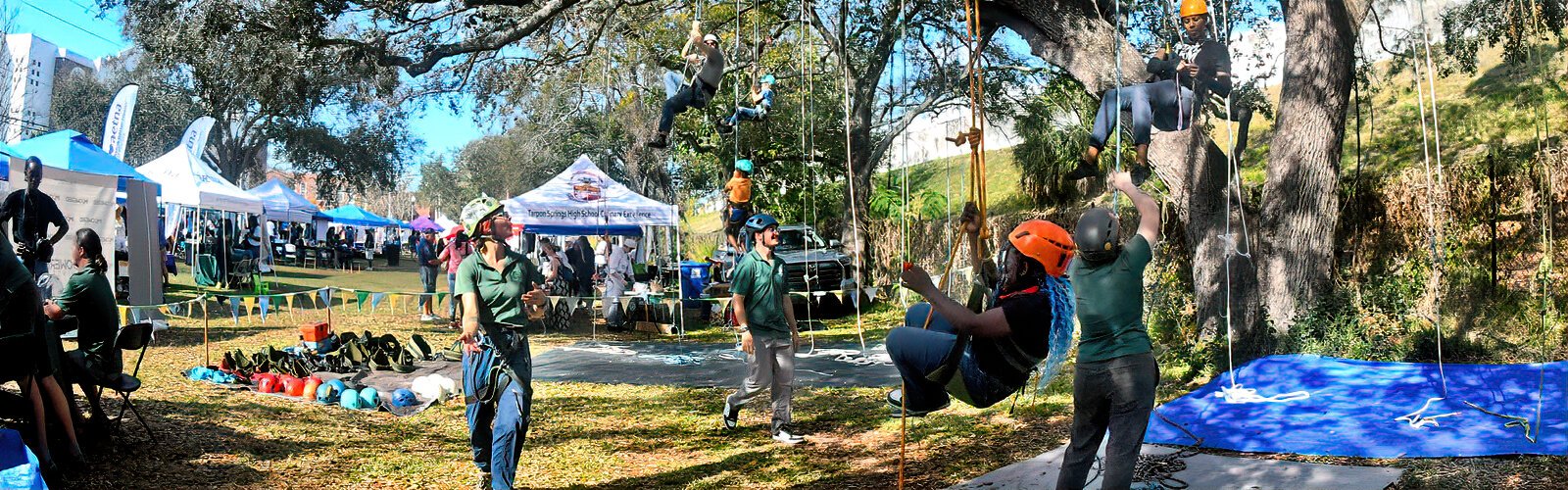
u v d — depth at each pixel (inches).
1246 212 382.9
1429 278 381.1
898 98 708.0
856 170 746.8
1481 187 390.9
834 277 677.9
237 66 585.0
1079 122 664.4
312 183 2714.1
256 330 538.3
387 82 735.1
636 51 880.9
